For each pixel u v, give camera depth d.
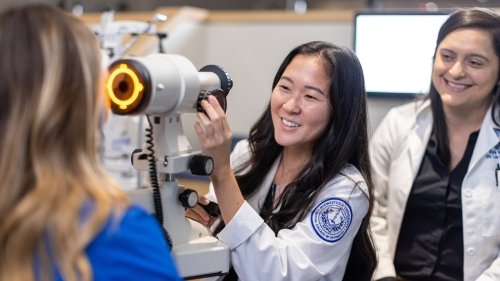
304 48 1.24
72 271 0.64
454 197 1.59
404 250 1.68
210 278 1.00
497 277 1.42
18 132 0.66
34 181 0.66
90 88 0.70
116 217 0.68
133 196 0.95
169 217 0.98
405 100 2.20
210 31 2.71
